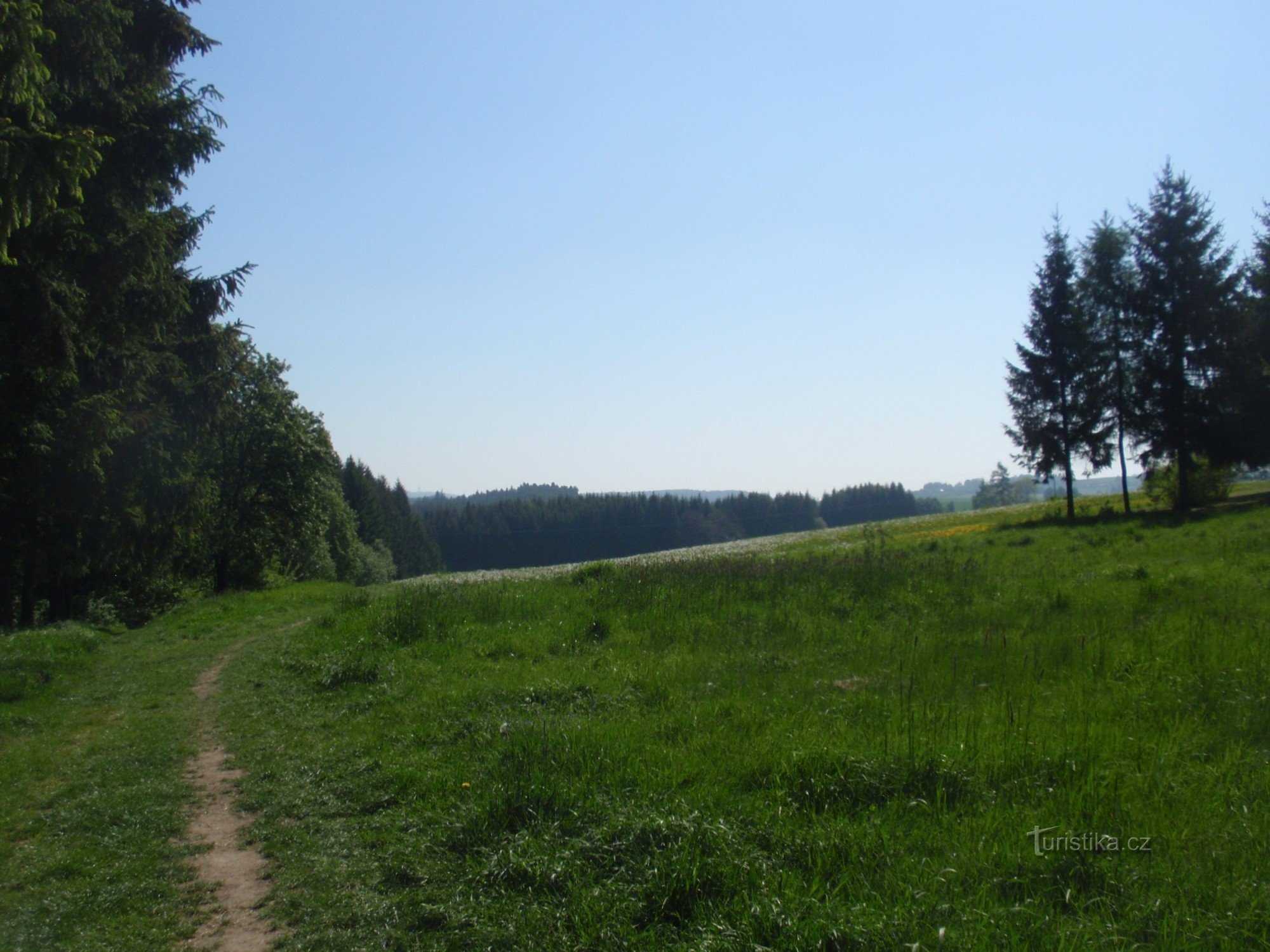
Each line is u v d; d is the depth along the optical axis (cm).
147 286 1677
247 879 516
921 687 834
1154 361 3528
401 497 10812
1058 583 1530
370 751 768
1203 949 342
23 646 1372
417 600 1594
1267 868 402
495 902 448
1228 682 738
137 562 2398
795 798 536
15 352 1473
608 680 976
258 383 3634
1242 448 3356
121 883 513
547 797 564
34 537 1953
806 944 354
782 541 5203
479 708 886
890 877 412
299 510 3738
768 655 1061
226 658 1445
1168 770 541
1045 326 3819
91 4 1396
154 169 1662
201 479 2517
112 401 1708
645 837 481
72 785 720
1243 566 1523
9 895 500
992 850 436
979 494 12156
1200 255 3453
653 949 379
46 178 765
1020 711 697
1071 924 364
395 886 486
